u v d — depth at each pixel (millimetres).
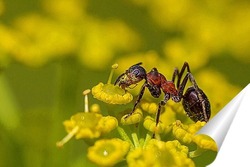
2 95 86
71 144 84
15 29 85
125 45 86
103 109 85
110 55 85
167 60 86
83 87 86
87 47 85
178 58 86
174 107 79
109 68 85
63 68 85
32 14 86
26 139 84
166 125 77
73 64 85
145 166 72
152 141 73
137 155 73
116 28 86
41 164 84
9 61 84
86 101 74
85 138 74
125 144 74
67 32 85
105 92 76
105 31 86
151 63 85
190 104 77
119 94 76
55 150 83
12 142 84
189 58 86
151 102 78
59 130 84
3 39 83
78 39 85
